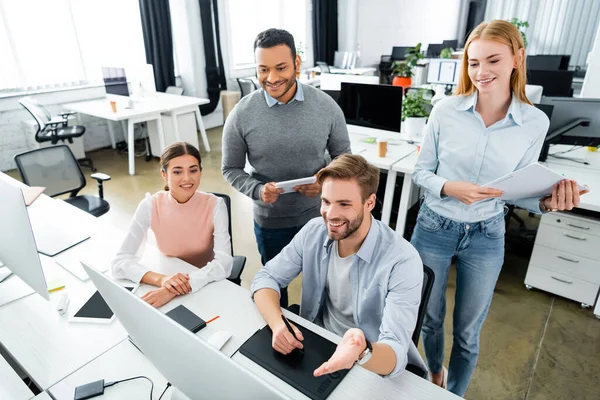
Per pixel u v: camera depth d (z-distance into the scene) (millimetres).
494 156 1368
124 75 4957
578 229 2148
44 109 4445
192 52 6020
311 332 1158
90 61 5227
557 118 2439
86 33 5090
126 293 772
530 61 5727
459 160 1432
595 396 1730
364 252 1145
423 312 1218
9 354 1134
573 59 7750
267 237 1847
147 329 766
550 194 1322
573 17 7555
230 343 1134
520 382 1809
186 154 1556
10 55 4551
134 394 975
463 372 1609
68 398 970
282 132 1585
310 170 1684
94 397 968
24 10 4523
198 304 1314
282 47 1392
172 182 1569
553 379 1821
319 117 1618
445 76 4371
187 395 835
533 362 1918
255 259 2854
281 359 1056
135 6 5434
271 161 1644
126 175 4574
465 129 1401
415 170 1567
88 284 1438
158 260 1604
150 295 1313
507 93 1312
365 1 8680
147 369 1054
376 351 931
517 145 1343
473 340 1576
